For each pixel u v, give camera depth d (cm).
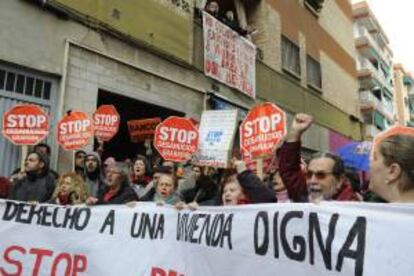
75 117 735
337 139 2250
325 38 2245
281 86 1694
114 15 968
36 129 671
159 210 359
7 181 604
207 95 1231
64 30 862
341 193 313
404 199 216
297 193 346
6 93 768
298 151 352
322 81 2127
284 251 273
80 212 398
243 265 293
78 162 736
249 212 297
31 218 414
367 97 3444
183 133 674
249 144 532
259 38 1614
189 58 1180
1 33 759
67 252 394
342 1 2591
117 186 489
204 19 1231
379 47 4041
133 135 1005
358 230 236
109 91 945
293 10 1898
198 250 326
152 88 1054
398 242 220
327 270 247
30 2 806
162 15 1103
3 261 412
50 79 836
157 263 349
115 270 368
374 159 219
